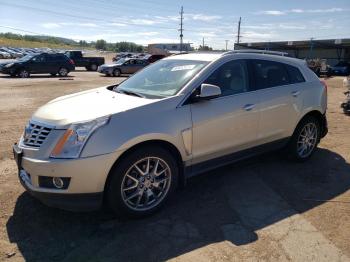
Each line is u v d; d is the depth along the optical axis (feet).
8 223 12.07
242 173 16.65
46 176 11.10
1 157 18.45
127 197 11.94
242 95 14.75
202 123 13.30
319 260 10.25
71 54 109.50
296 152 17.71
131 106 12.07
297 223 12.26
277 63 16.74
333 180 16.01
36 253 10.52
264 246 10.89
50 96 43.55
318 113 18.19
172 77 14.33
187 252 10.60
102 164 11.08
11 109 33.27
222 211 13.05
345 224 12.25
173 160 12.77
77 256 10.39
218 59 14.46
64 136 11.05
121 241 11.14
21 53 185.57
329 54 164.86
